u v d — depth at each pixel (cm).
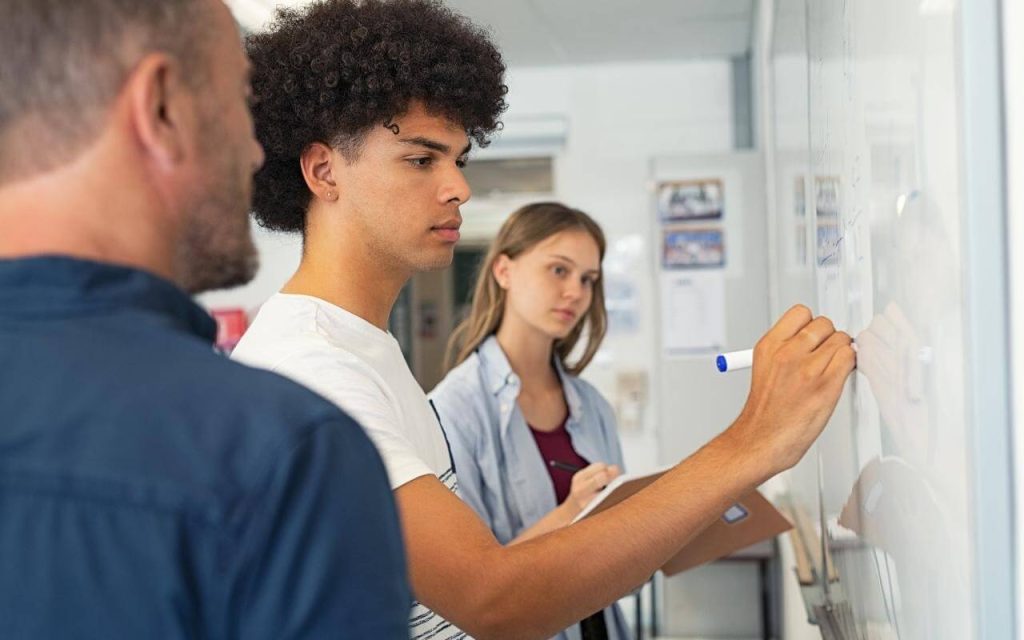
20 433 58
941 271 68
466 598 101
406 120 118
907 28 76
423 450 125
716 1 425
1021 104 57
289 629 56
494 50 139
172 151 63
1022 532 59
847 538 129
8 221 61
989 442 60
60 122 60
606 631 209
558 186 520
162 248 64
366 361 117
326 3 126
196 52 64
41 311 60
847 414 124
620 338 511
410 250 121
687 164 463
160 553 56
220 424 58
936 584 74
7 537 57
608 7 431
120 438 57
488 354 225
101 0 60
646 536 103
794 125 188
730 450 106
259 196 127
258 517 57
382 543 61
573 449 234
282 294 125
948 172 65
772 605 448
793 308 111
